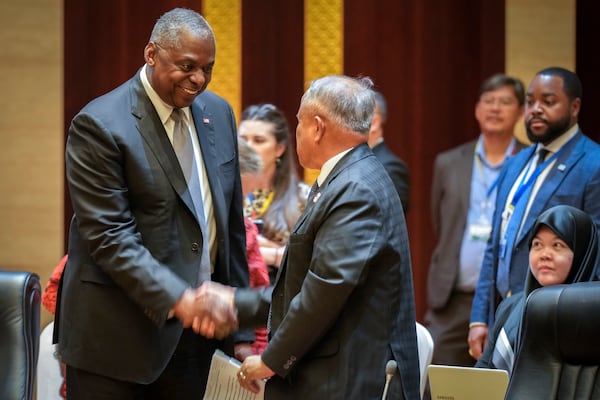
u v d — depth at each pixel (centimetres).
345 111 711
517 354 666
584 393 640
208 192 791
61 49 1488
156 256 755
